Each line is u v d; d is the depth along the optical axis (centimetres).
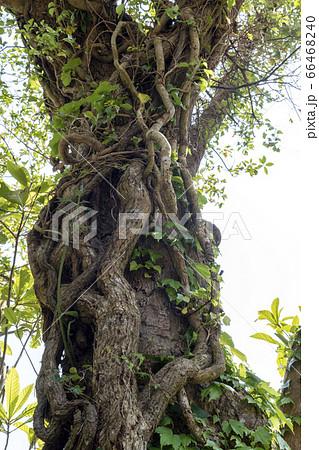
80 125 287
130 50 287
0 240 254
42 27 310
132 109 273
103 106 267
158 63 274
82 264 228
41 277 229
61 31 303
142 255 236
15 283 265
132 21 319
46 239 243
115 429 172
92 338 216
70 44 306
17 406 203
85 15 308
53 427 182
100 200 255
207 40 297
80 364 209
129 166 250
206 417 200
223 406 209
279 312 272
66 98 321
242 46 417
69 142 257
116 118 272
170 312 229
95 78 306
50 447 185
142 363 206
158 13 302
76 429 174
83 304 210
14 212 251
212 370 208
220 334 228
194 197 259
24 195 244
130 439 171
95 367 191
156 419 184
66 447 172
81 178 254
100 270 218
